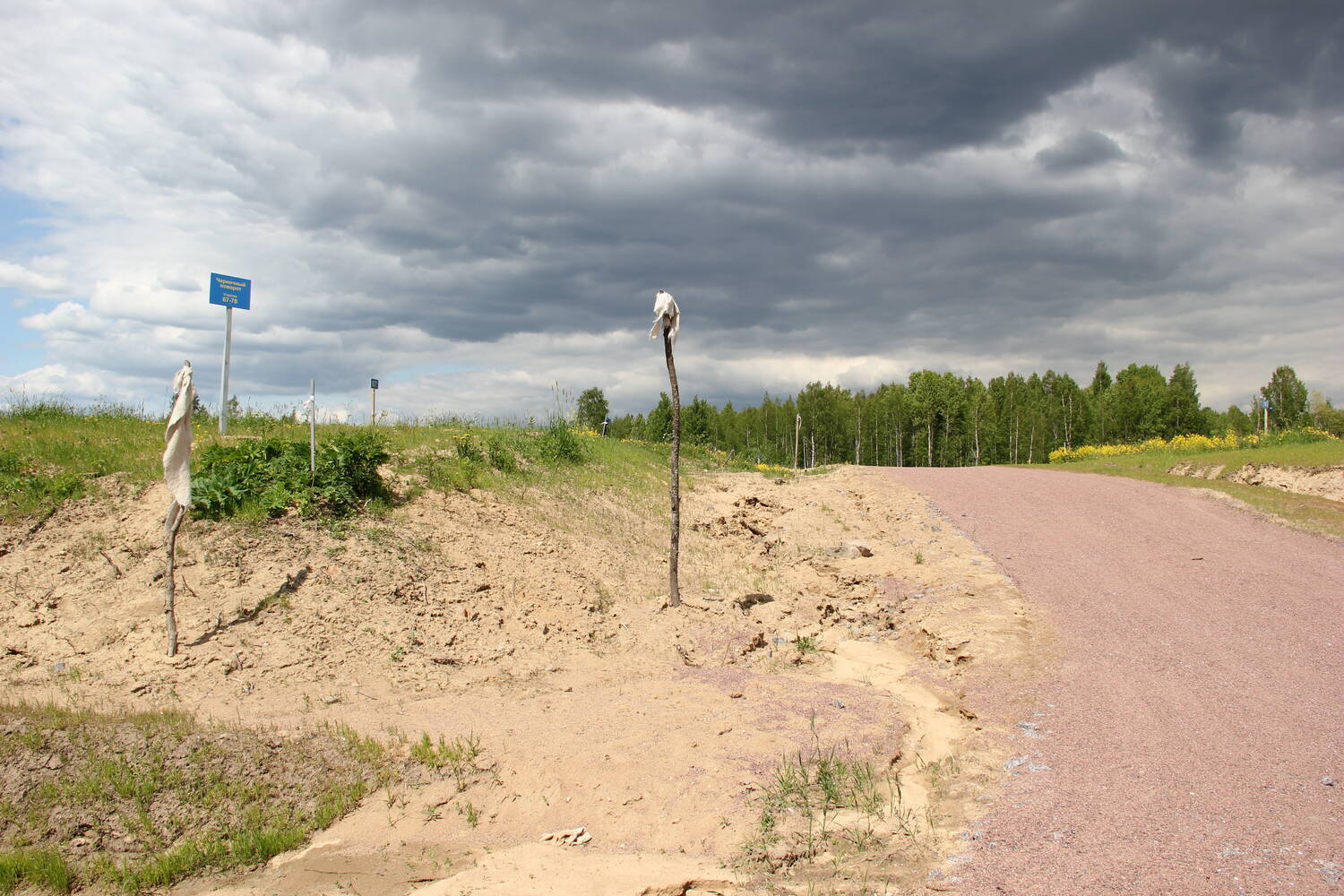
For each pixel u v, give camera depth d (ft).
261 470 36.29
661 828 18.51
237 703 24.18
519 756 21.77
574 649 31.40
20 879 16.89
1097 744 22.11
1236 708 24.08
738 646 32.55
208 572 30.12
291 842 18.45
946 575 42.52
